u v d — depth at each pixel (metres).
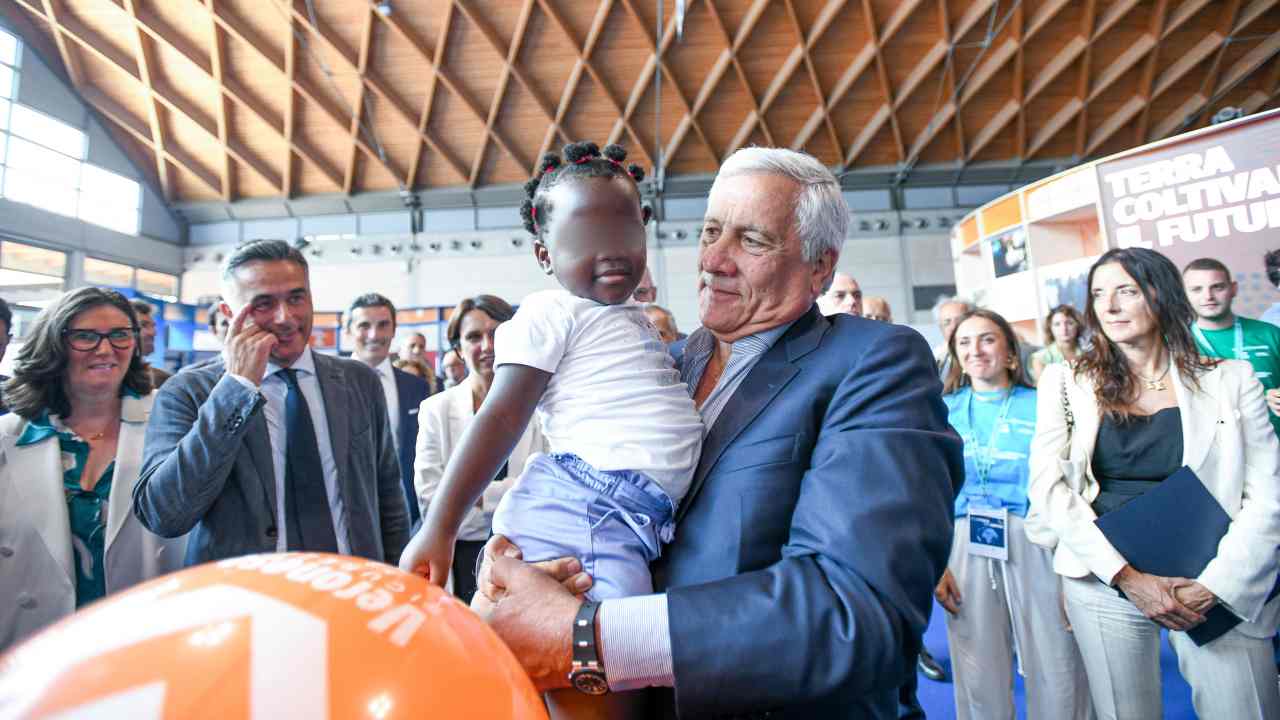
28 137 12.05
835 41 13.16
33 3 11.72
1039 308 5.61
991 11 12.39
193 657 0.33
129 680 0.31
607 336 0.87
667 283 15.25
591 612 0.68
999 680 2.12
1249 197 3.31
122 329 1.68
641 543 0.79
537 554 0.78
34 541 1.55
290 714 0.32
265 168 14.96
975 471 2.26
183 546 1.73
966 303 3.15
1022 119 14.24
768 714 0.74
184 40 12.67
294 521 1.55
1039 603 2.08
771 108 14.36
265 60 12.88
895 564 0.65
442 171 15.38
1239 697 1.49
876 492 0.70
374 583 0.43
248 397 1.39
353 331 3.11
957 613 2.21
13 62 11.82
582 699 0.74
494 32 12.95
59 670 0.32
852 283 2.93
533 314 0.86
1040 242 6.03
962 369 2.49
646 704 0.85
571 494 0.80
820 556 0.69
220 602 0.37
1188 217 3.48
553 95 14.21
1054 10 12.36
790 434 0.82
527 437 2.37
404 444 2.97
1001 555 2.09
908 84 13.73
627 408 0.83
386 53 13.23
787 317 0.92
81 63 12.71
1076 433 1.76
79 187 13.04
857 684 0.63
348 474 1.69
